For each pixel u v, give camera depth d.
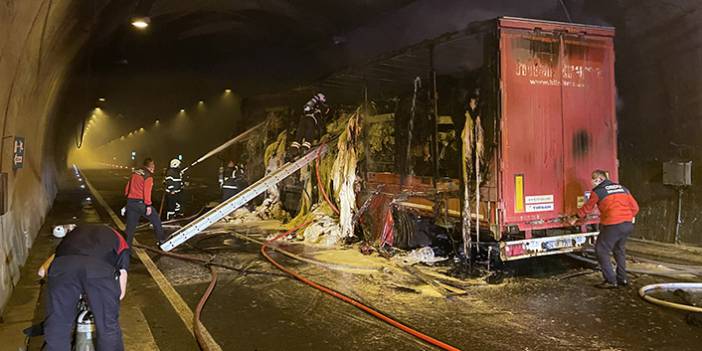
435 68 8.79
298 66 22.45
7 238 5.88
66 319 3.15
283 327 4.91
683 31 8.26
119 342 3.24
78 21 8.51
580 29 6.69
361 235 9.66
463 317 5.14
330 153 11.17
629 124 9.73
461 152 6.89
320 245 9.30
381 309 5.42
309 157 10.43
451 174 7.97
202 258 8.23
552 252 6.69
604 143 6.92
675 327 4.79
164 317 5.23
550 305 5.54
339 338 4.59
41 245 8.89
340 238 9.51
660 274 6.84
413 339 4.55
